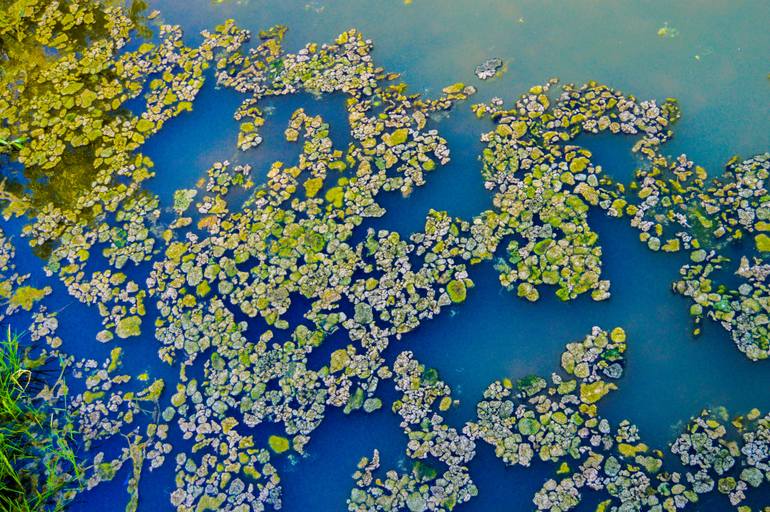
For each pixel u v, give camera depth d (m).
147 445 4.83
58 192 6.37
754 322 4.73
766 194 5.24
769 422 4.36
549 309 5.03
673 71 6.14
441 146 5.94
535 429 4.52
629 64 6.26
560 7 6.87
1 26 7.91
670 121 5.79
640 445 4.39
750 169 5.39
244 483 4.57
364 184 5.80
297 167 6.02
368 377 4.87
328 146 6.12
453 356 4.91
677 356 4.72
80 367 5.29
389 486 4.46
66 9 7.96
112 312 5.48
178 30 7.46
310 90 6.61
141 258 5.74
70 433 4.99
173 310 5.37
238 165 6.18
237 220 5.77
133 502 4.66
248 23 7.37
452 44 6.74
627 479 4.28
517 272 5.17
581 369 4.73
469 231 5.41
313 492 4.52
